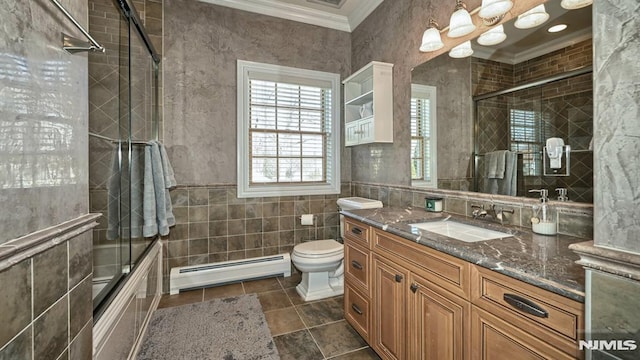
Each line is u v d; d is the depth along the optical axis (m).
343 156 3.30
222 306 2.34
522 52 1.48
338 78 3.24
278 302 2.43
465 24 1.66
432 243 1.26
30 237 0.70
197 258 2.73
